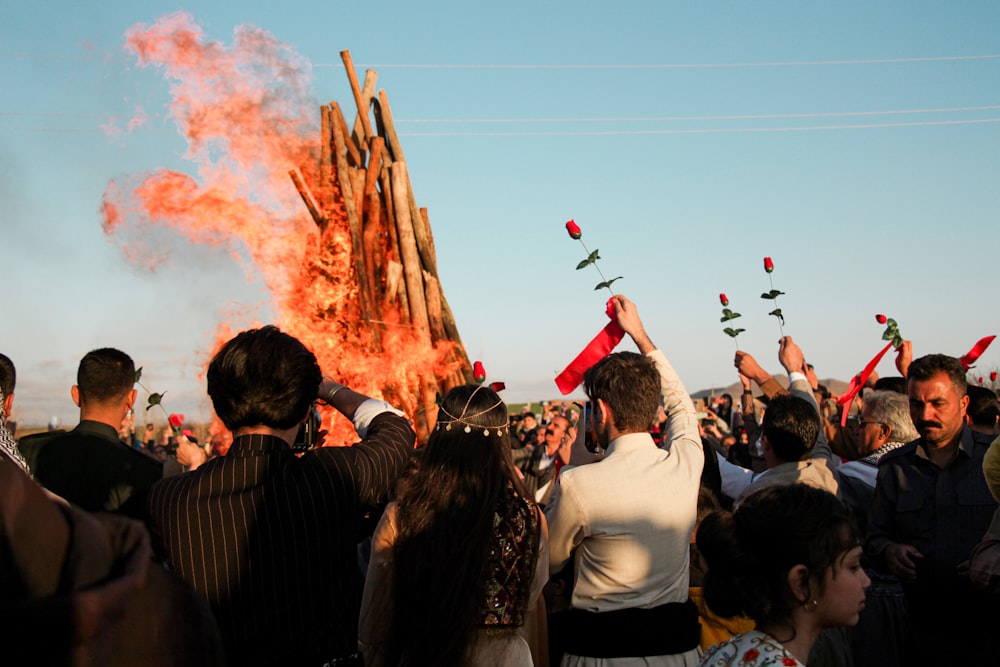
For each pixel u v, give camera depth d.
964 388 4.13
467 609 2.56
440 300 8.93
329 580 2.43
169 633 0.99
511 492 2.79
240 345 2.49
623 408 3.22
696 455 3.35
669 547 3.10
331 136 8.62
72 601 0.74
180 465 3.93
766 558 2.30
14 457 2.71
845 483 4.97
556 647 3.26
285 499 2.38
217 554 2.32
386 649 2.64
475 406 2.79
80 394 3.75
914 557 3.99
